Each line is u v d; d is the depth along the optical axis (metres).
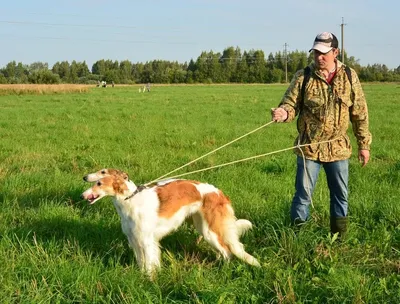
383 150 11.95
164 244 5.64
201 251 5.54
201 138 14.06
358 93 5.31
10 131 15.31
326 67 5.22
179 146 12.68
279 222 5.82
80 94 47.28
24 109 25.17
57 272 4.54
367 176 8.76
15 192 7.59
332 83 5.24
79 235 5.71
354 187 7.92
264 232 5.80
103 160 10.55
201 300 4.20
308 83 5.30
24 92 45.97
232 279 4.72
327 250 5.25
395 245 5.48
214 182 8.29
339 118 5.30
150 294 4.28
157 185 5.09
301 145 5.40
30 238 5.62
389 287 4.50
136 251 4.95
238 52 140.50
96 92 52.97
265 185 8.10
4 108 26.03
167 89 67.19
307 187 5.52
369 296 4.20
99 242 5.59
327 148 5.37
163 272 4.81
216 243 5.09
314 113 5.33
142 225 4.81
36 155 11.21
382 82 103.00
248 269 4.91
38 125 17.06
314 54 5.21
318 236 5.47
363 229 5.88
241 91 55.59
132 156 10.91
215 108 26.27
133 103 31.09
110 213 6.59
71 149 12.12
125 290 4.35
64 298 4.22
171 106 28.02
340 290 4.32
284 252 5.21
